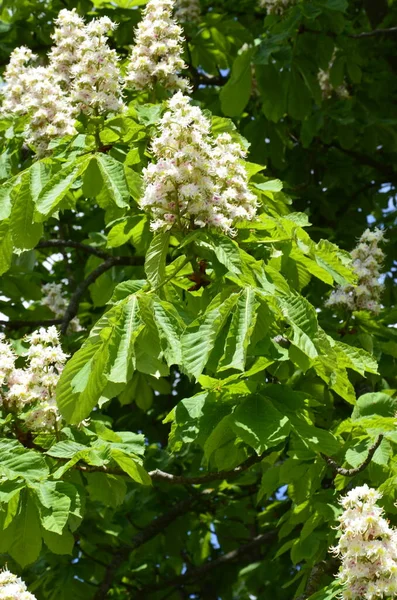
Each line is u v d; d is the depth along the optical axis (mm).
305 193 8953
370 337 6000
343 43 8312
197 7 8758
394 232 8883
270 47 7555
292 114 7805
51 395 4770
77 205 9750
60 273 10094
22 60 6352
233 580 9023
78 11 8883
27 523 4277
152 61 5758
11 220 4895
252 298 3998
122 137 5473
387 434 4688
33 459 4391
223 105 7703
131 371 3898
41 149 5461
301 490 4910
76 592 7320
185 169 4234
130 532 7824
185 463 8359
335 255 4789
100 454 4559
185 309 4312
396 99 8914
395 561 3770
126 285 4262
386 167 9617
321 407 5891
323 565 5293
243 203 4609
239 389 4406
